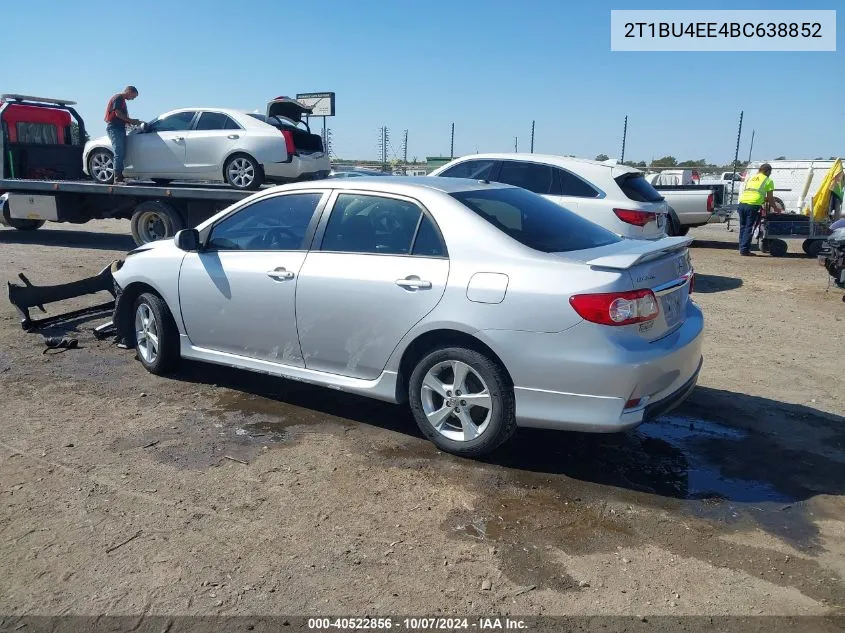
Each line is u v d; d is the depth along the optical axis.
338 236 4.71
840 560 3.34
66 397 5.26
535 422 3.99
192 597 2.98
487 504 3.78
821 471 4.27
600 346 3.77
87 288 7.41
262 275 4.92
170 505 3.72
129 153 12.30
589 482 4.06
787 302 9.29
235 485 3.94
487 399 4.10
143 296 5.68
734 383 5.88
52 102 14.11
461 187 4.66
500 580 3.13
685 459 4.39
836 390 5.73
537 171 9.23
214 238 5.37
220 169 11.64
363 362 4.54
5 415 4.89
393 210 4.54
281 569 3.18
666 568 3.25
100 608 2.91
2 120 13.20
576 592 3.06
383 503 3.77
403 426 4.81
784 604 3.01
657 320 4.00
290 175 11.60
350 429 4.75
